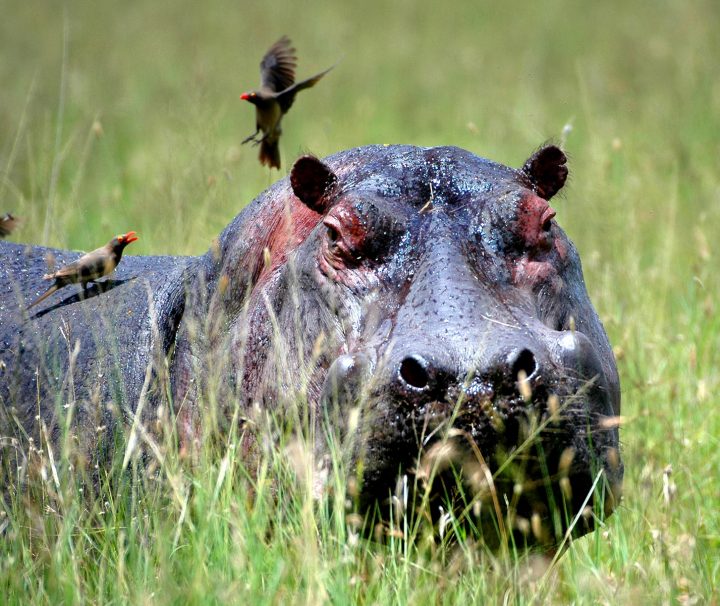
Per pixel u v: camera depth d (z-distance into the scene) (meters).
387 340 17.91
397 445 17.09
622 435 26.00
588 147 41.09
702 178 42.38
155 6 77.69
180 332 22.50
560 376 17.33
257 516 18.14
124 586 17.59
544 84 60.47
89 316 23.61
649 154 44.34
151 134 50.06
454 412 16.53
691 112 50.38
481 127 51.72
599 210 35.62
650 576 18.05
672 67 60.66
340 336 18.94
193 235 30.25
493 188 19.61
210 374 20.47
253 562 17.31
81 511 20.30
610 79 57.53
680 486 24.48
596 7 77.81
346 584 17.22
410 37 74.38
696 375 28.94
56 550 18.12
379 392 17.20
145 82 59.62
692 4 70.25
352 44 72.06
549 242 19.48
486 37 74.12
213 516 18.06
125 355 22.81
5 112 50.41
